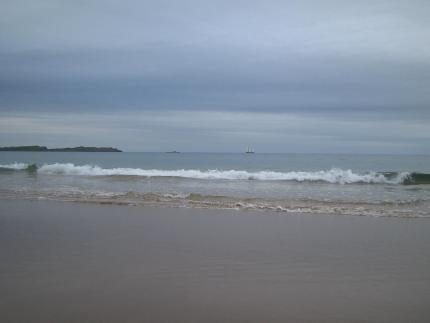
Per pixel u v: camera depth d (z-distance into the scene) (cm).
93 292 408
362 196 1323
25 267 494
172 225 775
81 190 1389
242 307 373
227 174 2059
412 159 4722
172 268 493
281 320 345
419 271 490
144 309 365
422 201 1157
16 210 932
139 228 740
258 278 460
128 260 528
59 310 361
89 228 739
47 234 686
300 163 4116
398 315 359
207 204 1048
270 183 1817
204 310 365
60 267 494
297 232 716
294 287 430
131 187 1551
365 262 529
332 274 477
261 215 894
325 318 350
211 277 461
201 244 621
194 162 4581
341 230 737
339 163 4038
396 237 678
